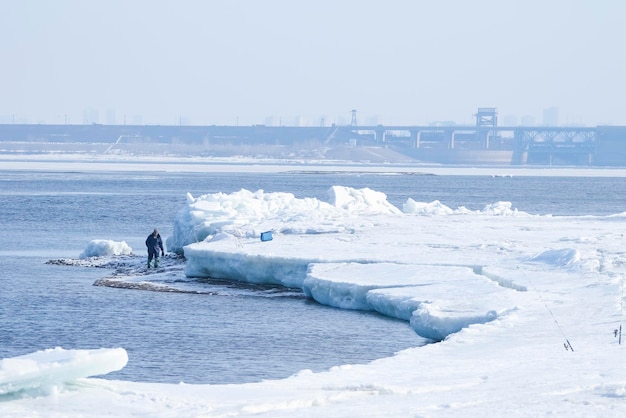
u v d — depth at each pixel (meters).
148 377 51.53
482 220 118.12
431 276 72.69
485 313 57.38
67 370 32.75
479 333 51.84
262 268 83.81
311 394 35.47
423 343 59.88
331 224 104.81
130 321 68.69
